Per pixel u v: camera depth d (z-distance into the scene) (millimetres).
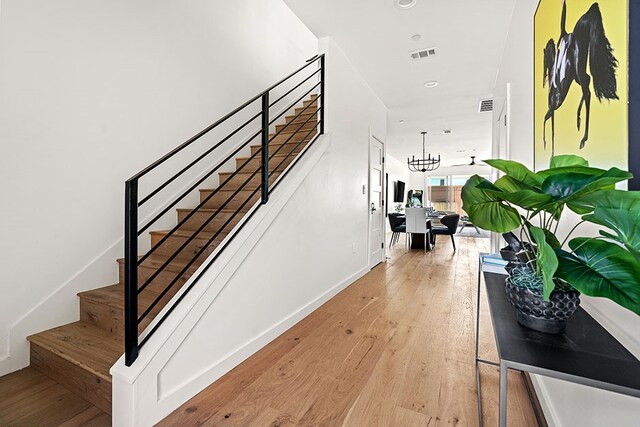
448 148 8977
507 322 1036
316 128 3199
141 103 2414
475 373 1823
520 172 886
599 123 966
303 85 4703
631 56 806
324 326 2502
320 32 2986
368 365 1908
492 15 2668
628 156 817
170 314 1540
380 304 3049
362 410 1504
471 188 978
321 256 3000
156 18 2527
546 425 1378
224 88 3238
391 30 2934
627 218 630
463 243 7938
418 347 2146
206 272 1731
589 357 810
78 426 1356
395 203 10688
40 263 1854
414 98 4766
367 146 4281
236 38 3412
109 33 2186
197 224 2609
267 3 3951
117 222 2254
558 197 770
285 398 1591
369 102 4301
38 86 1818
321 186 2961
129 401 1304
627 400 829
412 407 1526
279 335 2311
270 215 2158
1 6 1661
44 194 1861
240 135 3455
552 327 942
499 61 3486
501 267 1751
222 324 1781
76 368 1543
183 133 2777
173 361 1490
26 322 1792
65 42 1939
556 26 1342
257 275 2066
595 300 1068
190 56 2844
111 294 2014
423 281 3945
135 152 2371
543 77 1549
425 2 2523
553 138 1391
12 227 1737
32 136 1801
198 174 2930
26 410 1443
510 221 974
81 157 2039
